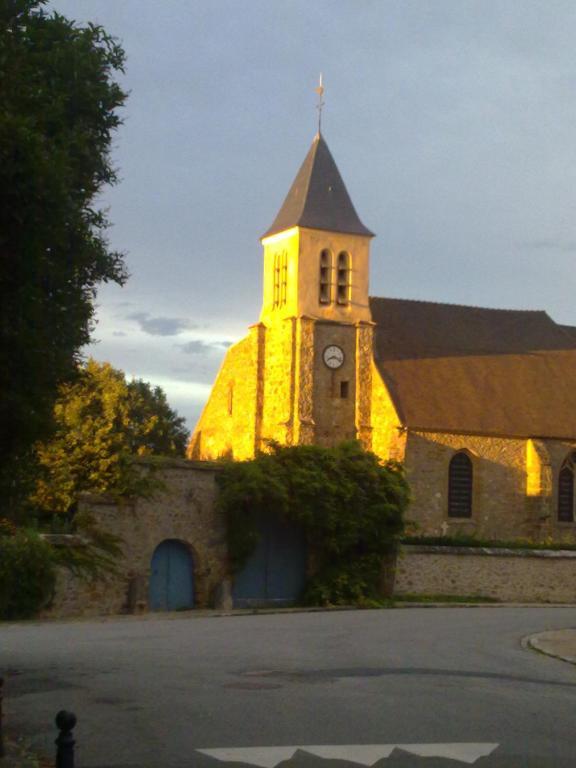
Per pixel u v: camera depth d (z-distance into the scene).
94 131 14.67
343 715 14.35
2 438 13.37
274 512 40.34
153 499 37.72
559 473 56.72
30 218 12.02
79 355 14.78
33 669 19.06
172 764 11.68
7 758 11.79
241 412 59.25
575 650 23.88
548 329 63.94
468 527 54.47
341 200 58.41
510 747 12.58
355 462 41.97
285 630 27.94
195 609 38.41
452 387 57.03
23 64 13.08
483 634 27.42
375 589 41.94
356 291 57.38
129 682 17.41
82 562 35.03
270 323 57.62
